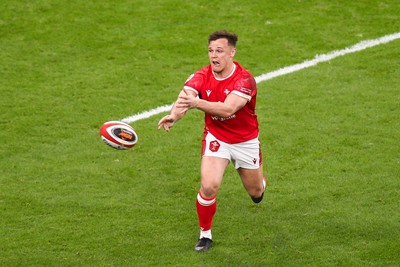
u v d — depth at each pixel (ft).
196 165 128.77
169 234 107.96
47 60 168.45
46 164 129.39
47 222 111.14
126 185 122.42
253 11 187.73
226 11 188.03
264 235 107.04
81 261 101.24
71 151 133.90
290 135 136.87
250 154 104.12
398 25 180.65
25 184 122.62
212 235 107.65
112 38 176.96
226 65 98.94
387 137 134.41
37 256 102.32
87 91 155.84
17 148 134.72
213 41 97.96
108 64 166.81
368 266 98.12
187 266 99.86
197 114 147.02
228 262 100.73
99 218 112.27
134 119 145.28
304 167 126.21
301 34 177.78
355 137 134.92
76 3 190.60
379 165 125.08
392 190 117.19
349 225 108.27
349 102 148.25
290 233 107.24
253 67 165.07
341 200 115.44
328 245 103.76
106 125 101.19
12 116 145.69
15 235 107.65
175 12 187.62
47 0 191.52
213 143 102.68
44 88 156.76
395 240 103.76
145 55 170.40
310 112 144.97
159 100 152.35
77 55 170.50
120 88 157.17
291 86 156.15
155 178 124.67
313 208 113.70
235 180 123.85
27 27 180.65
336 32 178.50
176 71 164.04
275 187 120.47
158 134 139.44
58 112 147.64
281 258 101.14
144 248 104.32
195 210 114.73
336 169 124.77
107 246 104.83
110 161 130.31
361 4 190.08
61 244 105.40
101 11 187.52
